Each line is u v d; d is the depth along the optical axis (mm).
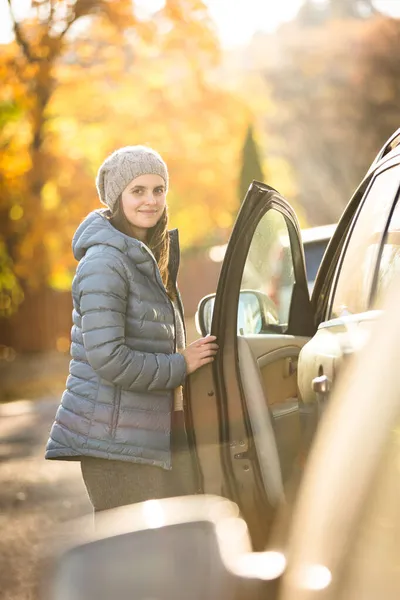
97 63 40906
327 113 73250
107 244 6461
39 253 40156
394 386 2926
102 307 6355
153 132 42125
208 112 43656
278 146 74750
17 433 19156
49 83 39500
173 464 6695
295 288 7520
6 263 41625
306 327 7543
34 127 39656
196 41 41312
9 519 11445
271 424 6355
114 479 6500
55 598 2910
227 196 45469
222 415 6312
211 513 3045
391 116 70812
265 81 76125
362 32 71875
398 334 2971
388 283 4930
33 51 39531
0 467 15188
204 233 48469
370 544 2805
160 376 6324
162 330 6602
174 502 3229
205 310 7332
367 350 3105
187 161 44000
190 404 6355
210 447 6320
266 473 6301
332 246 7387
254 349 6539
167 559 2930
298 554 2953
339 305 5984
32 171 39625
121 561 2932
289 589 2881
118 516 3211
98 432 6445
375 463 2881
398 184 5516
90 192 40062
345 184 73688
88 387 6488
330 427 3102
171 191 44688
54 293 46625
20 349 46312
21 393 30203
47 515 11531
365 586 2768
